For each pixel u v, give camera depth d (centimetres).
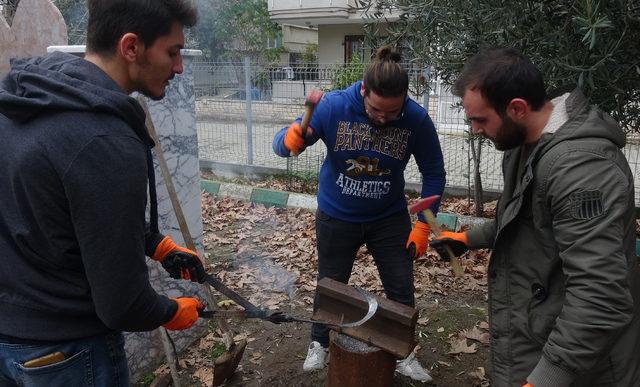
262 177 791
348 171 273
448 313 401
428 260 487
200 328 365
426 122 268
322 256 299
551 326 176
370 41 359
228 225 620
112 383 170
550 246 169
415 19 334
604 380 172
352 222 285
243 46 1819
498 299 191
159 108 307
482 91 167
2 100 138
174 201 291
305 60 2122
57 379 158
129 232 139
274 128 905
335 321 266
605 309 146
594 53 222
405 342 254
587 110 164
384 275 301
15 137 141
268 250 538
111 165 136
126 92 158
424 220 283
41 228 142
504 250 188
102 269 138
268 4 1625
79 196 135
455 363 339
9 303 153
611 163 152
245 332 375
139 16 145
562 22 235
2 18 351
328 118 263
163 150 314
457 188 677
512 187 187
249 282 459
